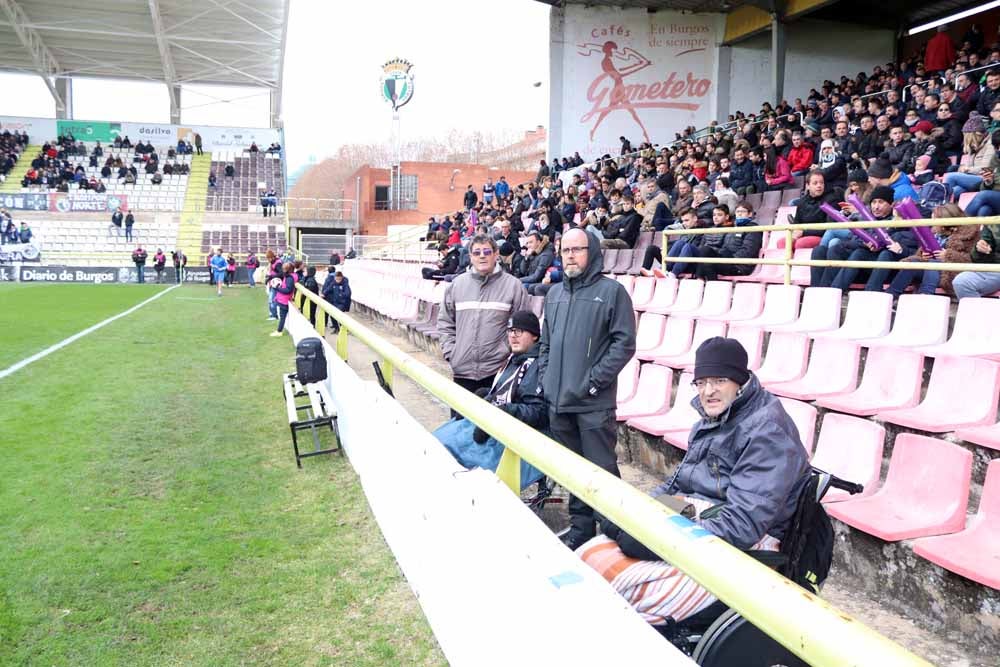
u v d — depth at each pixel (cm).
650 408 573
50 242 3447
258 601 339
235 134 4553
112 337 1191
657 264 1024
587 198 1636
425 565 321
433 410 732
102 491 477
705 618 237
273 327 1417
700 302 799
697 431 280
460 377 505
